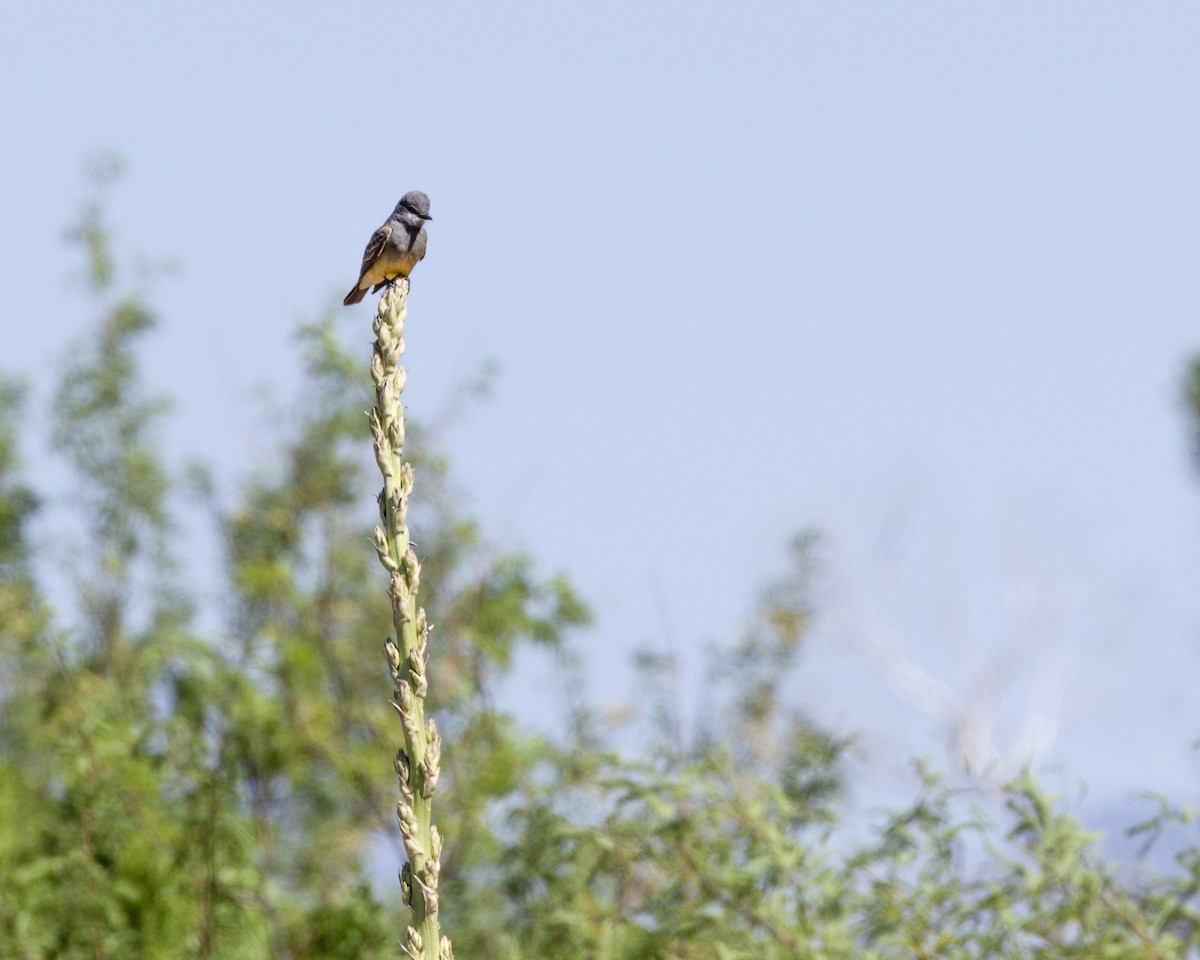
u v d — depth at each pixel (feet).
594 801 41.93
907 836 35.47
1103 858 33.88
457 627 55.88
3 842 42.91
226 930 45.50
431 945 18.56
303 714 54.80
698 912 35.29
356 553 60.90
